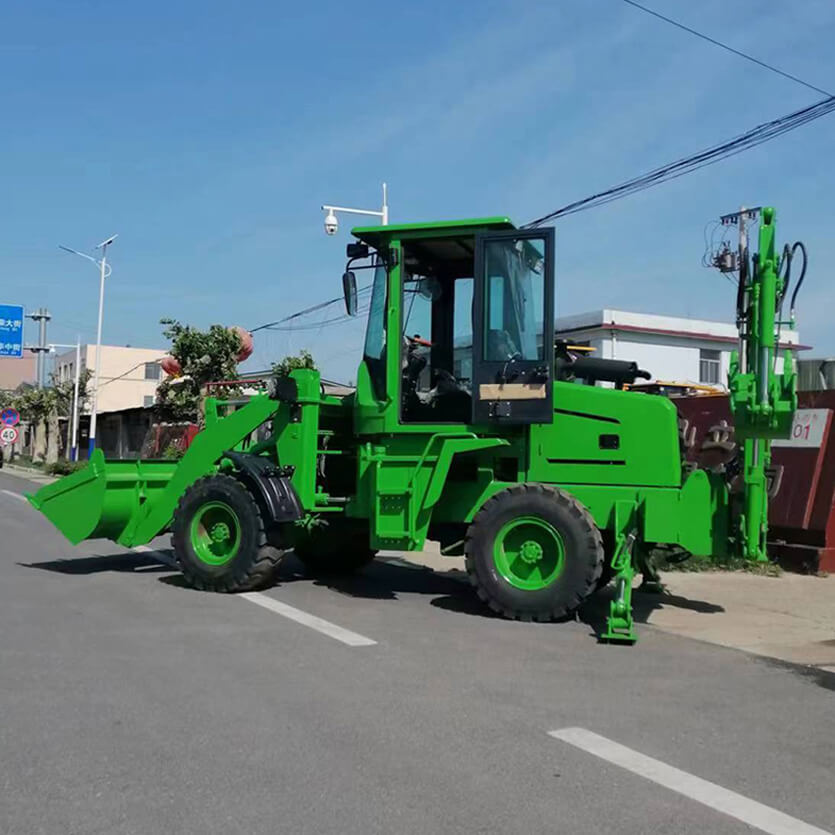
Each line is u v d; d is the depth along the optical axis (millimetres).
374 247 8688
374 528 8461
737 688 5867
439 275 8875
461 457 8445
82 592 8875
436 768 4379
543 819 3834
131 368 60406
